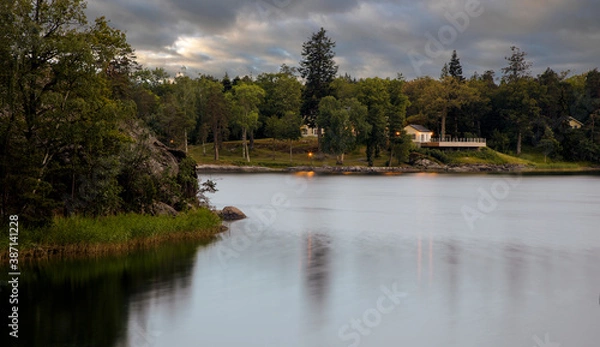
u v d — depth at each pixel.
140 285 26.78
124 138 39.16
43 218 32.25
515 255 35.19
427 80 189.62
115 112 35.06
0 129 31.73
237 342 19.59
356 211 62.88
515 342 19.91
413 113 190.00
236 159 153.00
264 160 156.88
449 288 26.78
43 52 32.38
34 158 32.16
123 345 19.11
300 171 149.00
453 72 177.12
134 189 39.84
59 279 27.58
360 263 32.47
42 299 24.31
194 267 30.55
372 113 150.12
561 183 117.44
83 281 27.27
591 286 27.16
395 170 153.62
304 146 170.88
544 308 23.66
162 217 39.12
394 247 38.06
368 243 39.72
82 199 36.53
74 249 32.25
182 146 143.75
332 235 43.56
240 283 27.38
